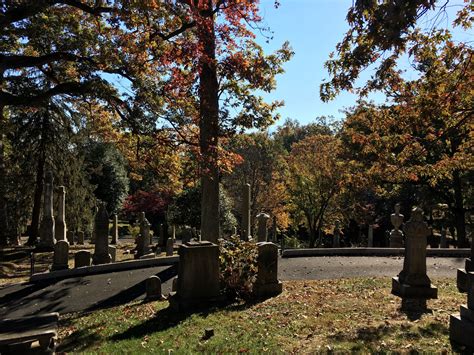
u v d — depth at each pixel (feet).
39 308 36.09
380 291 34.71
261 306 30.55
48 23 48.34
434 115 32.42
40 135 79.71
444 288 36.22
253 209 117.60
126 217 169.58
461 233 90.38
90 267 48.98
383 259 56.03
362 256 58.70
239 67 44.21
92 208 93.66
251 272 34.06
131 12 41.22
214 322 26.96
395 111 37.14
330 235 130.00
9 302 37.83
